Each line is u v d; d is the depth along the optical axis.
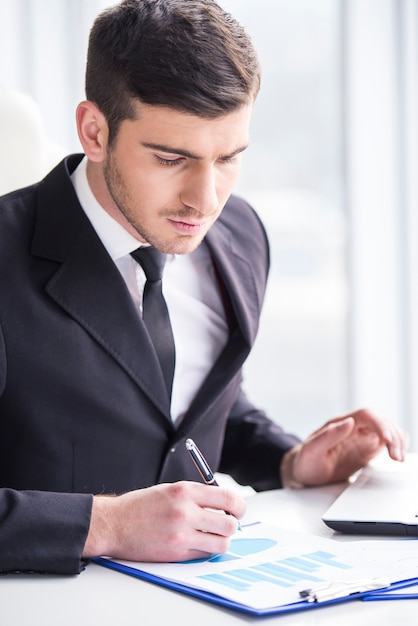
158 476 1.31
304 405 3.28
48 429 1.23
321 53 2.97
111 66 1.13
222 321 1.44
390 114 2.73
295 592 0.90
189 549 1.01
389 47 2.72
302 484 1.42
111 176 1.18
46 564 0.98
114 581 0.96
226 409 1.45
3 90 1.58
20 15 2.83
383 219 2.75
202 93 1.06
